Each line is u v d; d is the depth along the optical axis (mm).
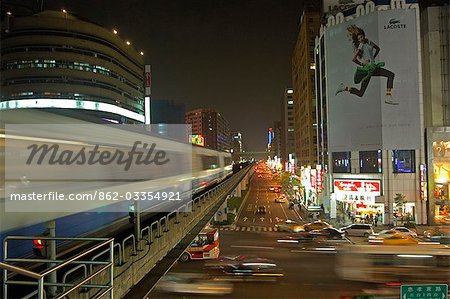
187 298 21875
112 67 89750
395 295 16016
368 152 51500
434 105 52812
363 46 51938
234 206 63875
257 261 28016
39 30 79062
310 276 25672
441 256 17266
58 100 79625
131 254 10875
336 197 54594
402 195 49188
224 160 52625
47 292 6895
